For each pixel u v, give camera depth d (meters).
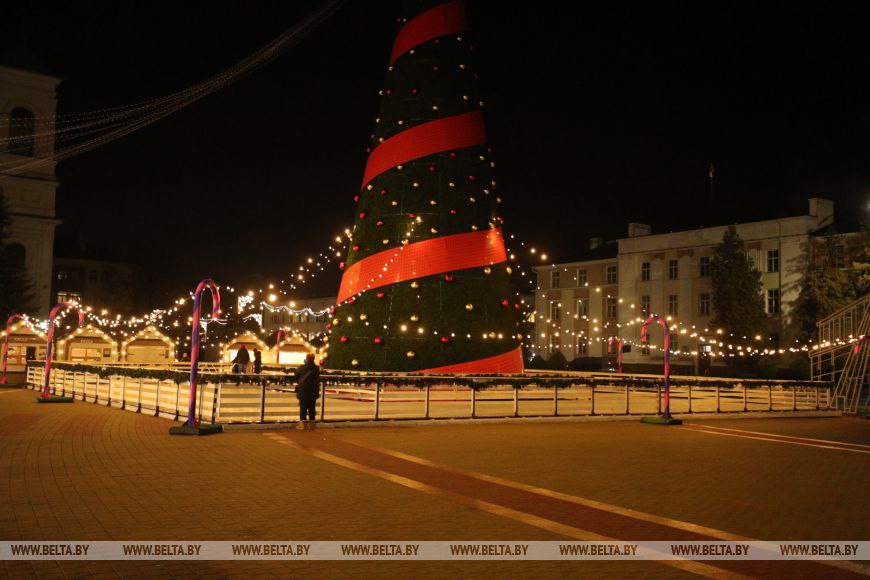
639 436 17.98
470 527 8.19
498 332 26.03
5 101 57.38
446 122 27.14
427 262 25.69
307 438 15.58
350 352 25.64
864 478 12.52
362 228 26.98
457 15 28.36
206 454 12.89
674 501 9.99
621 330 63.31
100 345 41.44
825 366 42.50
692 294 59.00
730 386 25.52
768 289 54.62
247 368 32.41
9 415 19.23
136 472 10.93
